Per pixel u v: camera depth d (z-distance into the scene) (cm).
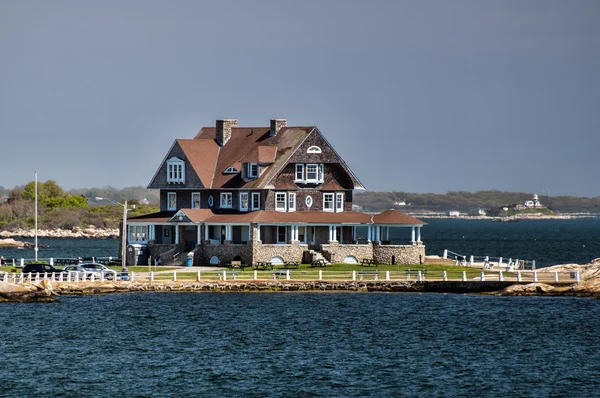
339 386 19388
